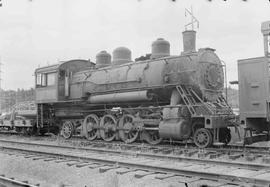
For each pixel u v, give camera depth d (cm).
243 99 1218
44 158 1164
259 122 1242
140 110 1571
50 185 875
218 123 1302
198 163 1000
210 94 1423
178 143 1529
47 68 2023
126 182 830
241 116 1220
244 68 1223
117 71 1695
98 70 1839
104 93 1736
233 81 1356
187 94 1419
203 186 709
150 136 1532
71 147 1417
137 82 1565
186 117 1385
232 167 921
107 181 840
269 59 1162
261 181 711
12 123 2423
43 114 2097
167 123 1395
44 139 1989
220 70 1502
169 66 1484
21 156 1229
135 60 1755
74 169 980
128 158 1134
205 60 1425
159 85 1468
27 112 2230
